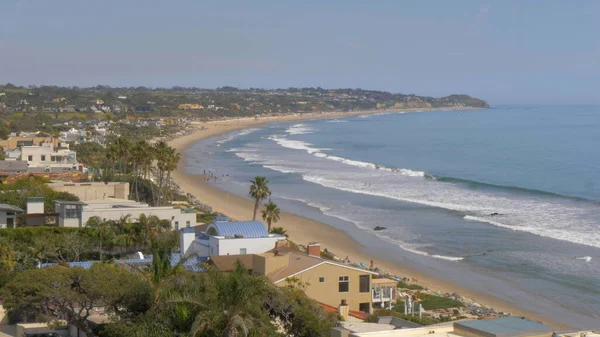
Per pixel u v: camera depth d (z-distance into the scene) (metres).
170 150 138.62
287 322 44.47
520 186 172.88
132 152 144.75
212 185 174.12
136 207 100.19
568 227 120.81
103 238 85.69
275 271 63.25
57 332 49.78
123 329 41.38
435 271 94.88
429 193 161.50
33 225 93.75
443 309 74.81
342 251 105.69
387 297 70.06
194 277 43.09
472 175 197.25
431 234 117.25
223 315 34.50
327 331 43.94
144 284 43.88
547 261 98.56
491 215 132.88
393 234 117.69
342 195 159.00
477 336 33.94
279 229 91.25
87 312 46.09
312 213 137.00
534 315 75.62
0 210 89.25
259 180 114.94
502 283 88.81
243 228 75.00
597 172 199.50
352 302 62.53
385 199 152.88
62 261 74.12
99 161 182.88
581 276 90.94
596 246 106.62
